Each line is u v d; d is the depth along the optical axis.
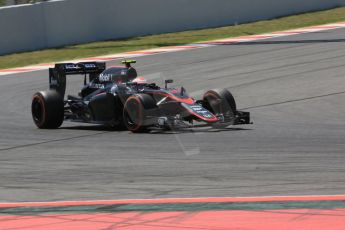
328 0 116.06
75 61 82.75
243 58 78.44
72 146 39.38
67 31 93.56
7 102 60.75
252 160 33.19
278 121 45.97
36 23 90.88
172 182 29.20
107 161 34.47
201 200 25.64
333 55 76.12
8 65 83.19
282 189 27.06
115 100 43.53
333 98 54.38
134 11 99.00
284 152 34.91
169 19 101.94
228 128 43.34
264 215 22.95
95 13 95.69
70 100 47.56
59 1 92.56
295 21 107.44
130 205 25.39
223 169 31.41
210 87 62.84
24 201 27.08
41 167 33.91
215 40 94.88
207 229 21.56
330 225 21.30
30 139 42.72
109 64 79.06
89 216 23.95
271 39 92.44
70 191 28.45
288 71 68.56
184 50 87.50
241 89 61.03
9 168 34.12
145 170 31.91
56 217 24.05
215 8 105.69
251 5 108.69
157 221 22.84
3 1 98.19
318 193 26.12
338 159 32.66
